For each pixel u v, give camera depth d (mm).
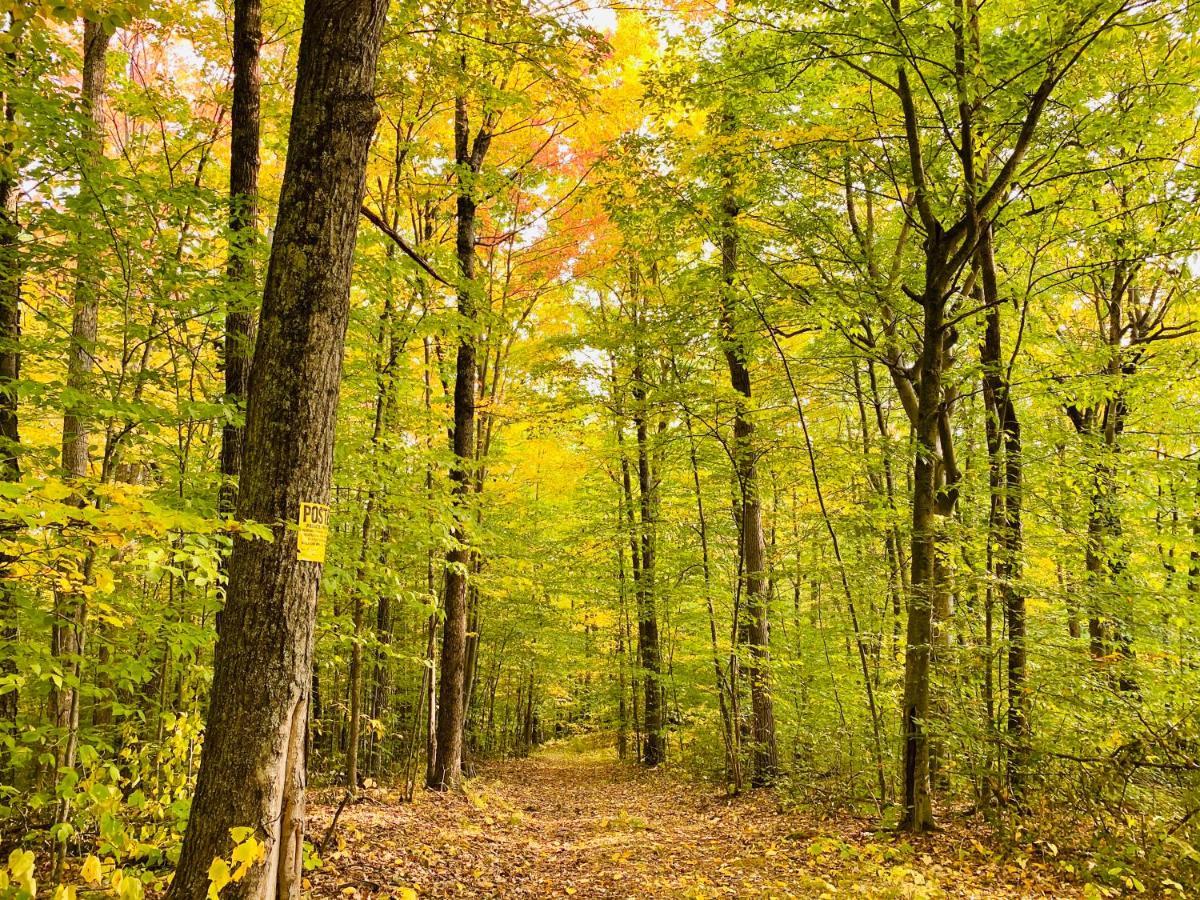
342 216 3555
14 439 5285
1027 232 9273
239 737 3168
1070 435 8625
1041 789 6691
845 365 12094
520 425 13797
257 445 3395
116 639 4520
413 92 6645
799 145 8688
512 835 7746
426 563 9438
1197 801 5977
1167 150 8680
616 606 15102
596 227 11695
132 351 4801
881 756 7891
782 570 11109
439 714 9820
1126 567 8219
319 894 4652
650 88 8516
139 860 4516
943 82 7672
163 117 7266
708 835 7926
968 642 8562
